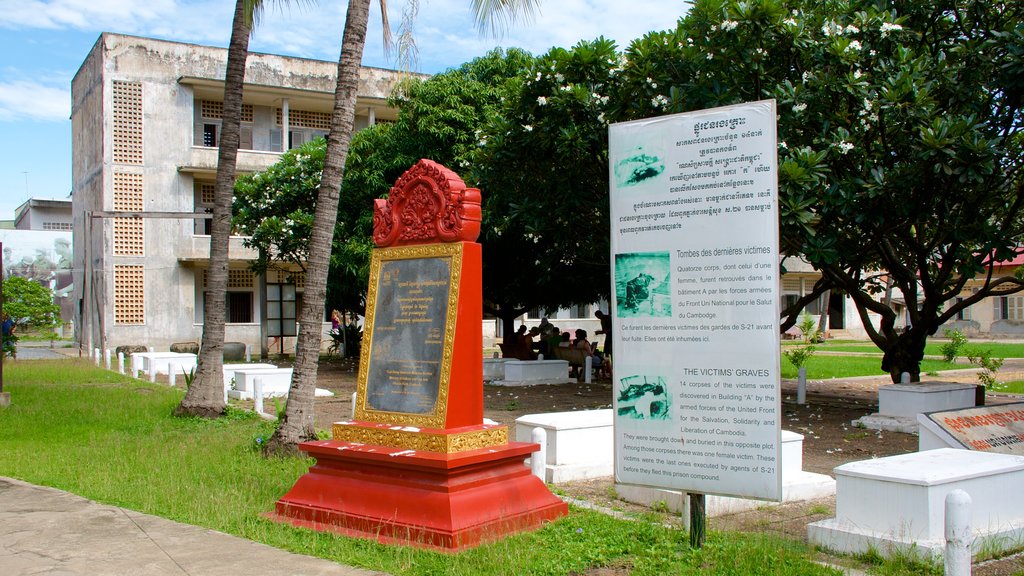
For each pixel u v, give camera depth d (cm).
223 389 1316
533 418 911
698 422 568
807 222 1164
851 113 1249
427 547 585
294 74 3119
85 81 3197
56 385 1783
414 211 721
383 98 3136
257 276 3209
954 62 1302
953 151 1109
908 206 1195
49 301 3434
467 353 674
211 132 3175
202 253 3012
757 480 547
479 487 632
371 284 741
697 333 569
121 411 1337
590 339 3972
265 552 573
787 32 1210
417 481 629
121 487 773
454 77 2245
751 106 551
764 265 548
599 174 1508
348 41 978
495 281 2228
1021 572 539
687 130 574
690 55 1303
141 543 590
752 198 552
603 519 673
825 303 4284
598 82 1460
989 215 1366
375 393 714
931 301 1441
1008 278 1453
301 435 966
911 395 1184
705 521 636
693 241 571
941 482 571
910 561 548
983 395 1248
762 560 549
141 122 2917
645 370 589
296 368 981
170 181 2962
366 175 2234
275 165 2567
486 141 1666
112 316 2891
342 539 610
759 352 548
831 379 2047
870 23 1255
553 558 561
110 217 2580
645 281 589
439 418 656
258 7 1269
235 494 748
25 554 561
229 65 1264
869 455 989
